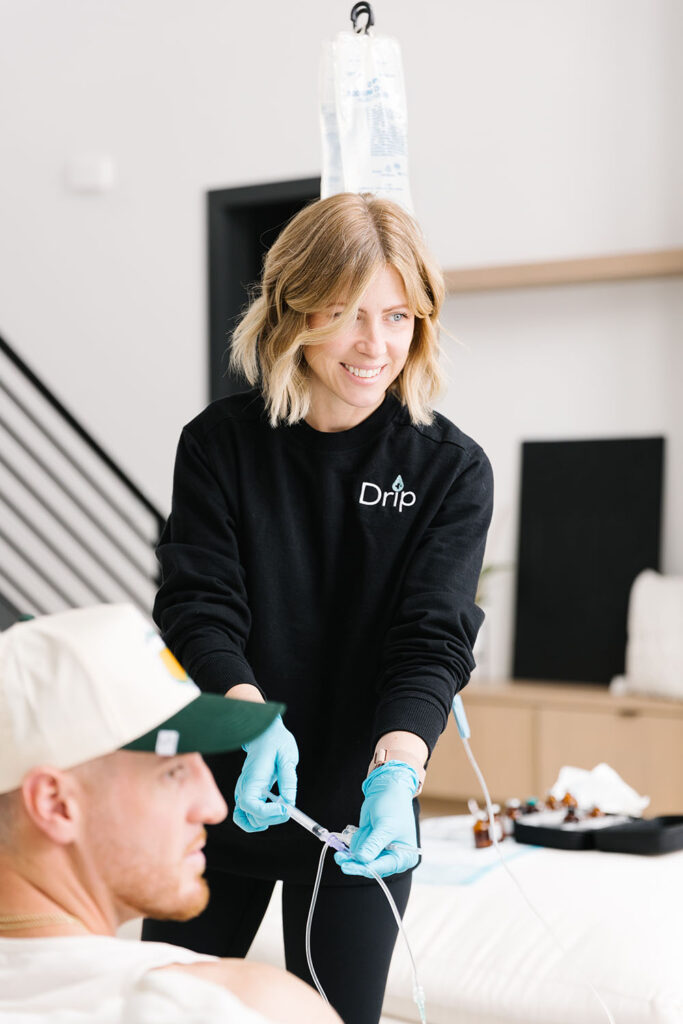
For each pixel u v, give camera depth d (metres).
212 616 1.61
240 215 5.71
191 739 0.87
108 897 0.87
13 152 6.03
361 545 1.66
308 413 1.67
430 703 1.53
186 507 1.70
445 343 5.20
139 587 5.69
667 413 4.82
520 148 5.03
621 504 4.87
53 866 0.85
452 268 5.14
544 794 4.55
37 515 5.88
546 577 5.00
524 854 2.48
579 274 4.73
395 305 1.54
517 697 4.61
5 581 5.93
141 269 5.79
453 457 1.69
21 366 4.45
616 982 1.91
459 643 1.61
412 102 5.21
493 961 2.03
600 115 4.89
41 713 0.83
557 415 5.01
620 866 2.34
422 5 5.18
